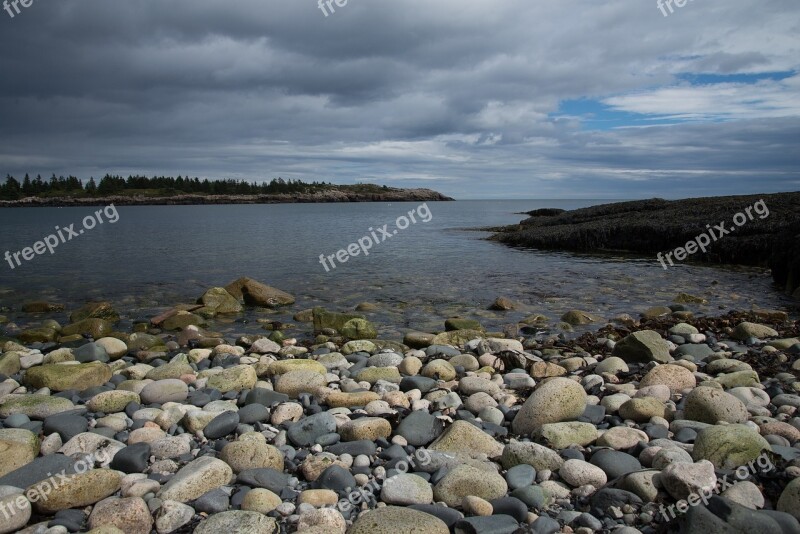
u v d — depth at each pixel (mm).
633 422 6922
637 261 27750
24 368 10508
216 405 7527
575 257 29422
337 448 6141
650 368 9406
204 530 4520
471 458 5859
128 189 154000
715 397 6773
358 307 16516
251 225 59031
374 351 11625
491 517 4699
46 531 4609
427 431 6531
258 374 9422
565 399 6738
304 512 4754
